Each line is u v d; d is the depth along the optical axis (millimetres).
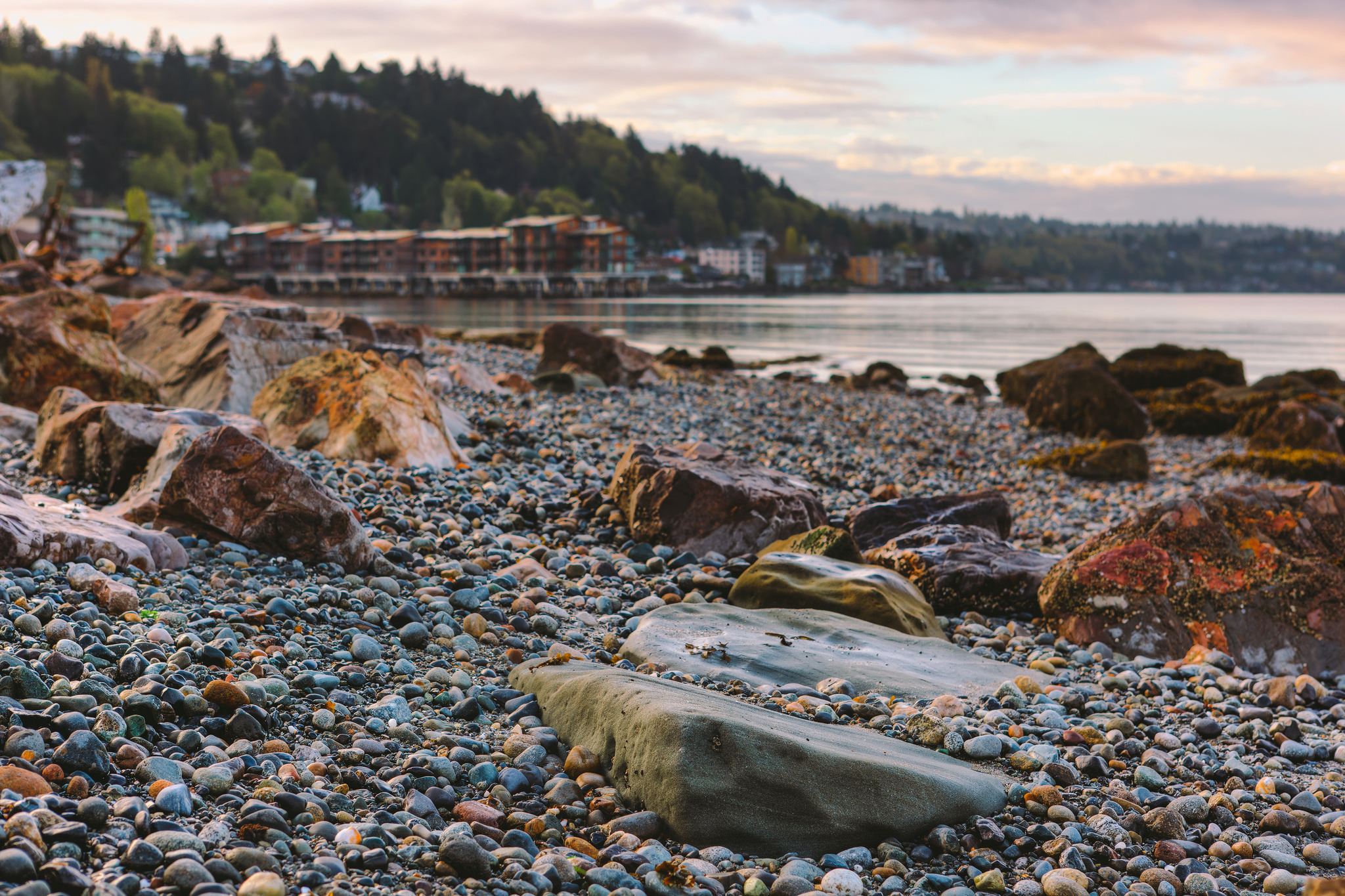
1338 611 8008
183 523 7855
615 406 21578
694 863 3840
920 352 55250
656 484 9953
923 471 18047
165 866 3291
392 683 5566
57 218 29203
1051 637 8352
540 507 10539
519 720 5156
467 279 158250
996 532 11320
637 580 8547
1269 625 8016
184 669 5102
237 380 15109
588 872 3701
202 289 67500
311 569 7531
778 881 3775
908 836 4281
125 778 3930
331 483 10156
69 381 13930
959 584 9141
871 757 4477
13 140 193625
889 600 7801
